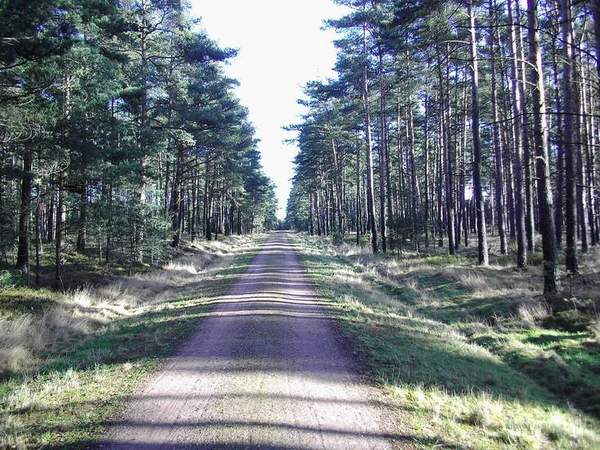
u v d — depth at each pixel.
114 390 6.42
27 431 5.09
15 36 11.21
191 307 13.60
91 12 14.98
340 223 52.44
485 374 7.68
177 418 5.38
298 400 5.93
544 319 11.34
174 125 27.09
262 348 8.55
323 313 12.01
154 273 21.42
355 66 31.00
